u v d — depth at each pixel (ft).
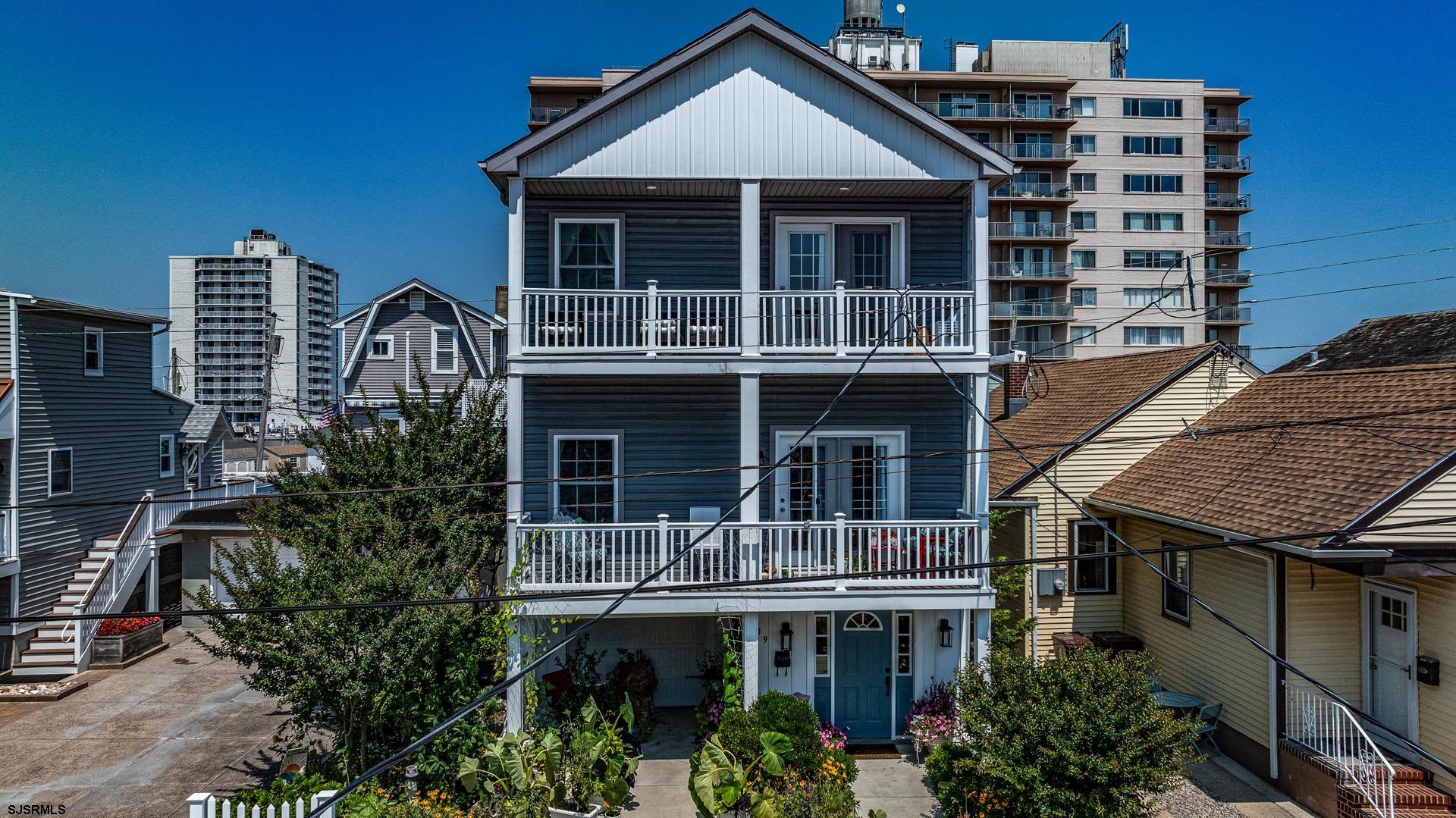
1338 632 39.24
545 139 42.70
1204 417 53.57
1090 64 181.47
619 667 46.39
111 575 62.23
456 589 38.29
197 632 68.85
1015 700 32.99
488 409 52.54
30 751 43.91
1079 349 174.60
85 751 43.91
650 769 41.60
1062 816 30.35
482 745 37.73
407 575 35.99
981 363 43.57
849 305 46.26
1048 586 50.62
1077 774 30.22
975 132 174.91
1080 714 31.35
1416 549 33.58
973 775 33.27
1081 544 51.93
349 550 37.47
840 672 45.16
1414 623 36.09
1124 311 176.24
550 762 34.94
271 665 34.94
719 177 43.83
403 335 105.91
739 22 43.14
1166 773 30.68
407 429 51.24
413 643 35.27
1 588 58.03
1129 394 54.75
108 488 68.44
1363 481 36.65
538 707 42.42
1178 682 46.65
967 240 48.03
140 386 72.79
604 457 48.93
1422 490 33.91
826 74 44.21
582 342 48.47
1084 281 175.63
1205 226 184.85
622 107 43.68
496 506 48.73
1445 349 59.52
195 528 69.87
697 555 44.52
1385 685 37.91
